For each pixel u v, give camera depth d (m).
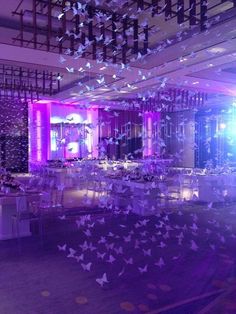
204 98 12.02
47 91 9.97
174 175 12.23
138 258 4.25
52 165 11.20
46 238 5.14
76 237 5.21
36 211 5.31
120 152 15.46
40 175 11.09
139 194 6.95
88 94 11.49
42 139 14.58
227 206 7.73
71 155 14.66
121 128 15.55
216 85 9.41
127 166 11.87
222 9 5.02
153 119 16.33
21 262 4.09
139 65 6.90
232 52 5.98
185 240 5.06
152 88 10.01
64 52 5.76
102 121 14.90
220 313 2.85
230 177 8.51
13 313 2.86
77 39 4.75
